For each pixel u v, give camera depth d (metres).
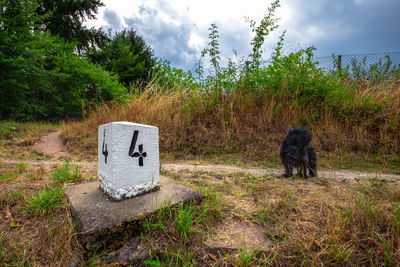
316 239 1.68
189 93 6.72
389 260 1.44
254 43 6.26
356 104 5.86
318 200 2.31
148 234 1.73
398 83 6.62
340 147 5.30
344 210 2.01
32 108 10.23
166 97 6.82
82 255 1.54
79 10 17.30
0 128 6.20
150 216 1.82
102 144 2.26
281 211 2.09
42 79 10.22
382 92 6.19
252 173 3.72
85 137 5.81
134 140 2.13
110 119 6.41
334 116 5.99
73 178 2.79
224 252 1.61
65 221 1.85
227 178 3.26
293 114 5.79
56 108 11.99
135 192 2.14
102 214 1.77
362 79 7.02
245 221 1.98
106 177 2.15
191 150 5.25
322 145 5.41
